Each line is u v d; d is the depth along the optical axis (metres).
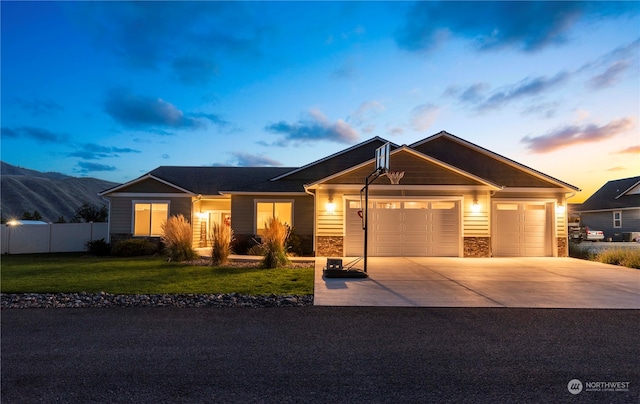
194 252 16.56
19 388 4.40
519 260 16.55
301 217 20.11
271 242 14.53
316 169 21.39
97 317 7.43
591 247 23.84
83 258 18.34
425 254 17.36
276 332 6.51
